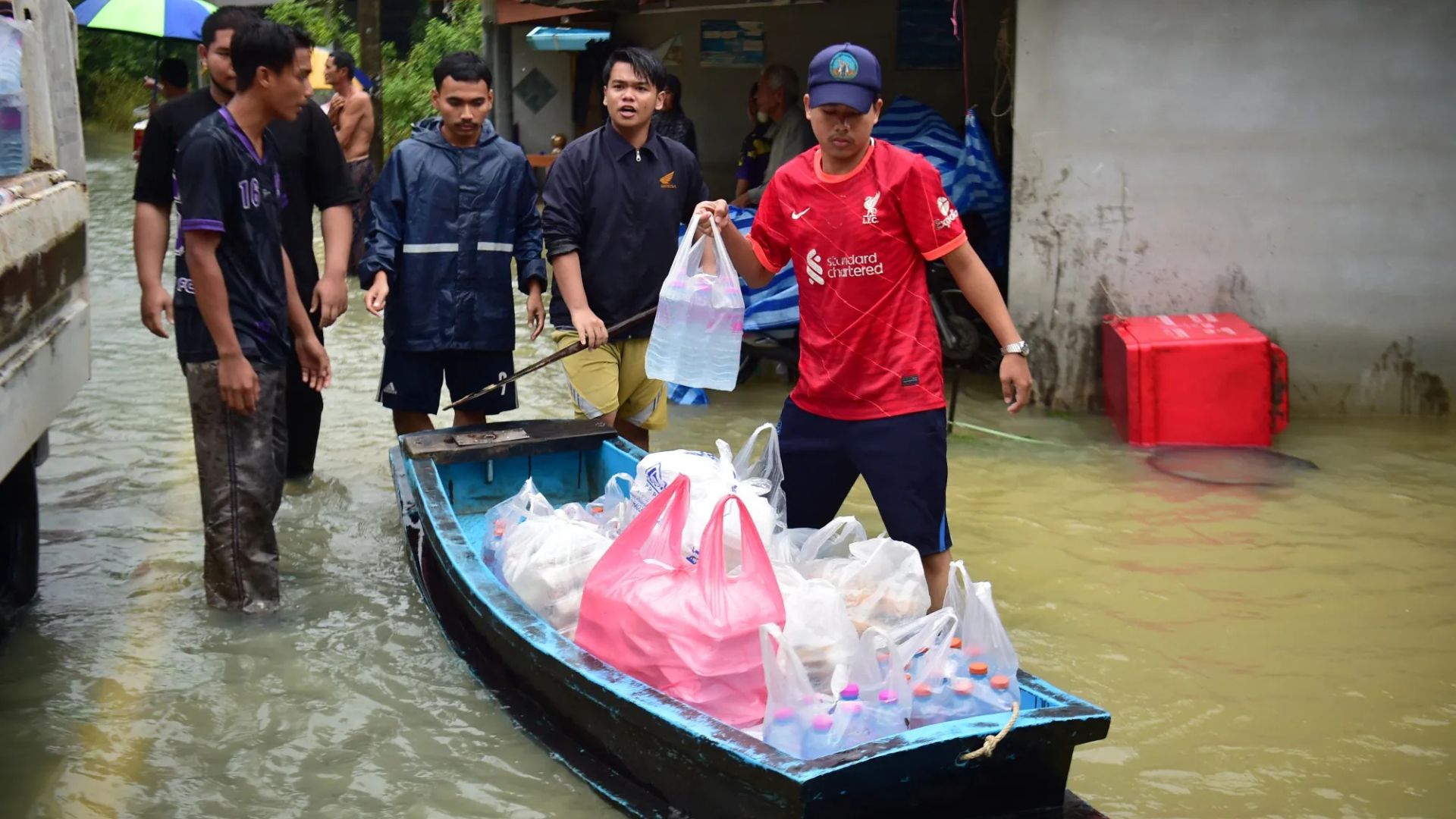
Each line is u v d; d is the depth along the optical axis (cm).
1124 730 429
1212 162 761
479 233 602
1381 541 590
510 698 443
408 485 585
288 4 2478
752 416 798
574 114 1405
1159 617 514
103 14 1284
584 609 406
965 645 375
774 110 985
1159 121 759
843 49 420
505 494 570
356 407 806
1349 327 773
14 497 504
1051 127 767
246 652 486
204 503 511
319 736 428
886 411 442
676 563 398
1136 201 769
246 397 489
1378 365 776
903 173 425
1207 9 745
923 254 433
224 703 449
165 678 465
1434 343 771
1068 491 659
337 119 1186
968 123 833
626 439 631
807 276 445
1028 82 765
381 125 1431
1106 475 681
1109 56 754
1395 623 508
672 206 586
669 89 1001
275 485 534
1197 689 457
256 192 489
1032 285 789
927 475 444
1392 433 751
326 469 691
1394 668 472
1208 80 752
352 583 550
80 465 689
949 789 338
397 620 514
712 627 371
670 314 473
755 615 374
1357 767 409
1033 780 348
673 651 375
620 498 499
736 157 1310
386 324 615
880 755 324
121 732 429
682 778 358
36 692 452
